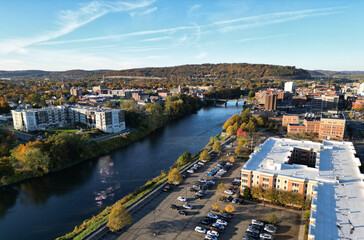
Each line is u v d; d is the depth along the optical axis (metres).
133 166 180.50
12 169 159.12
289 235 95.06
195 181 144.12
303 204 110.50
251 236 94.62
